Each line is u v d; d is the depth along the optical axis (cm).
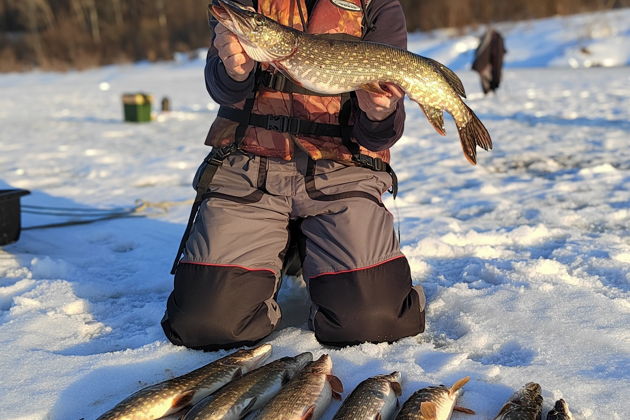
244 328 115
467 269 158
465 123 110
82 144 447
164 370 110
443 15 1708
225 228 118
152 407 90
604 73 987
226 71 118
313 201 123
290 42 104
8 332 125
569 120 460
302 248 125
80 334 128
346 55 105
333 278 116
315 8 123
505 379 102
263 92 125
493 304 132
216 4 104
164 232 208
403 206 234
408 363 107
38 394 101
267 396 93
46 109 774
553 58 1348
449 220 208
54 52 2092
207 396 93
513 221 206
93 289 155
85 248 194
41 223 223
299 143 123
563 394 97
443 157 341
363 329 114
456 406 94
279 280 130
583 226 197
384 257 117
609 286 143
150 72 1717
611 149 332
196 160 359
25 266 174
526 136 394
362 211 120
